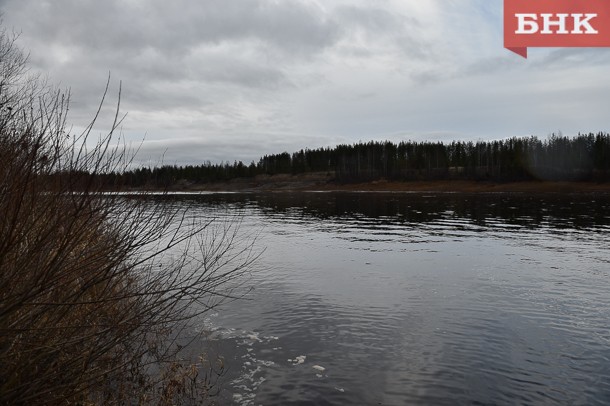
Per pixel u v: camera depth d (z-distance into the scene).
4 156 2.81
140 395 5.48
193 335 8.33
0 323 2.85
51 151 3.05
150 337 6.85
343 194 94.00
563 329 9.16
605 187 79.25
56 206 3.02
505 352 7.95
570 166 95.00
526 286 12.91
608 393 6.45
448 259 17.44
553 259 17.30
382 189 112.06
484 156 119.69
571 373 7.10
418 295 11.87
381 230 28.08
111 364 4.59
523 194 75.81
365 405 6.02
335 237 24.56
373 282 13.41
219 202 62.41
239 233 25.31
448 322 9.60
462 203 55.06
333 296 11.69
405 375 6.98
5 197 2.79
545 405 6.11
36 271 2.85
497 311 10.44
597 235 24.39
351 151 147.62
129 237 3.70
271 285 12.82
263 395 6.20
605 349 8.09
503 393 6.43
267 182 145.12
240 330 8.84
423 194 84.00
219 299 10.98
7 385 3.02
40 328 3.04
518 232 26.11
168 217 4.05
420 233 26.22
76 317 3.75
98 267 3.36
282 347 8.02
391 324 9.47
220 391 6.23
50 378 3.35
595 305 10.91
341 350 7.96
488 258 17.59
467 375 7.00
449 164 124.88
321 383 6.62
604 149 88.25
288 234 25.98
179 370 6.56
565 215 36.75
